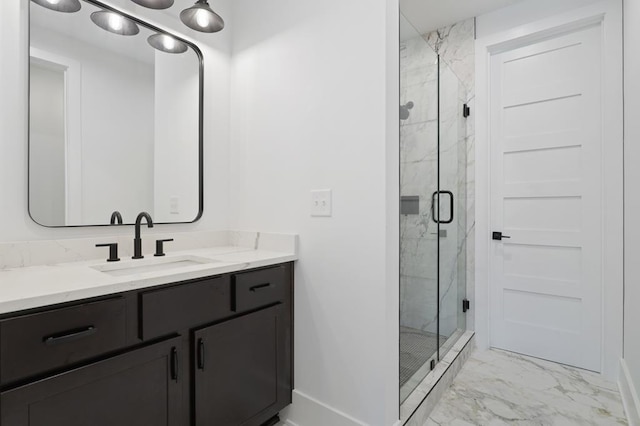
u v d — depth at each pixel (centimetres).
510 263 242
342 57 148
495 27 241
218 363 126
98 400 94
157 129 167
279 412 169
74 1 140
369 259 139
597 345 211
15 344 80
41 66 131
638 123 158
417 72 181
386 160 135
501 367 218
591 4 206
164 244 167
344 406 146
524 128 236
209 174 189
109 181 151
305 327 160
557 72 223
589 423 159
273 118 176
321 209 154
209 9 148
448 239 231
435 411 169
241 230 190
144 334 105
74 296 90
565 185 221
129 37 157
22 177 126
